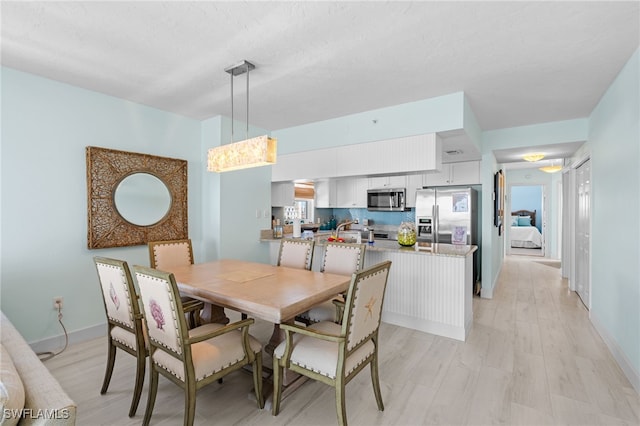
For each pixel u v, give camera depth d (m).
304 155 4.28
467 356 2.68
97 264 2.07
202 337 1.64
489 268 4.50
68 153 2.90
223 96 3.18
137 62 2.46
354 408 1.99
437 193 4.82
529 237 9.95
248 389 2.21
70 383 2.26
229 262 3.16
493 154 4.70
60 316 2.86
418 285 3.25
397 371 2.43
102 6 1.76
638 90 2.20
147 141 3.47
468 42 2.13
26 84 2.65
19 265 2.64
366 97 3.19
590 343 2.94
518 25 1.93
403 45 2.18
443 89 2.97
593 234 3.46
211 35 2.06
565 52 2.26
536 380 2.30
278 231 4.77
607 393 2.14
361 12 1.82
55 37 2.09
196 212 3.97
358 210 6.36
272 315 1.77
